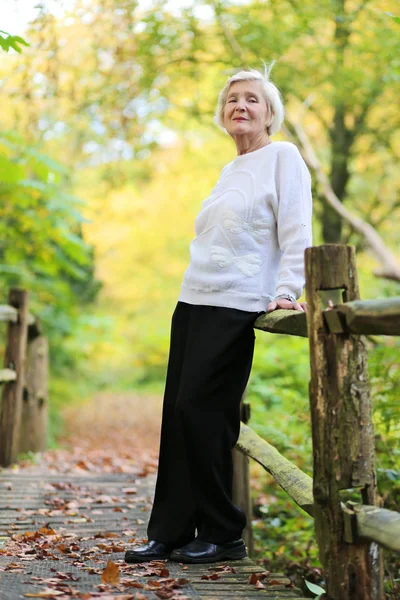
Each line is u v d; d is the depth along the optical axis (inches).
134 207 550.0
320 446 83.3
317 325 83.0
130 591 91.0
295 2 300.7
